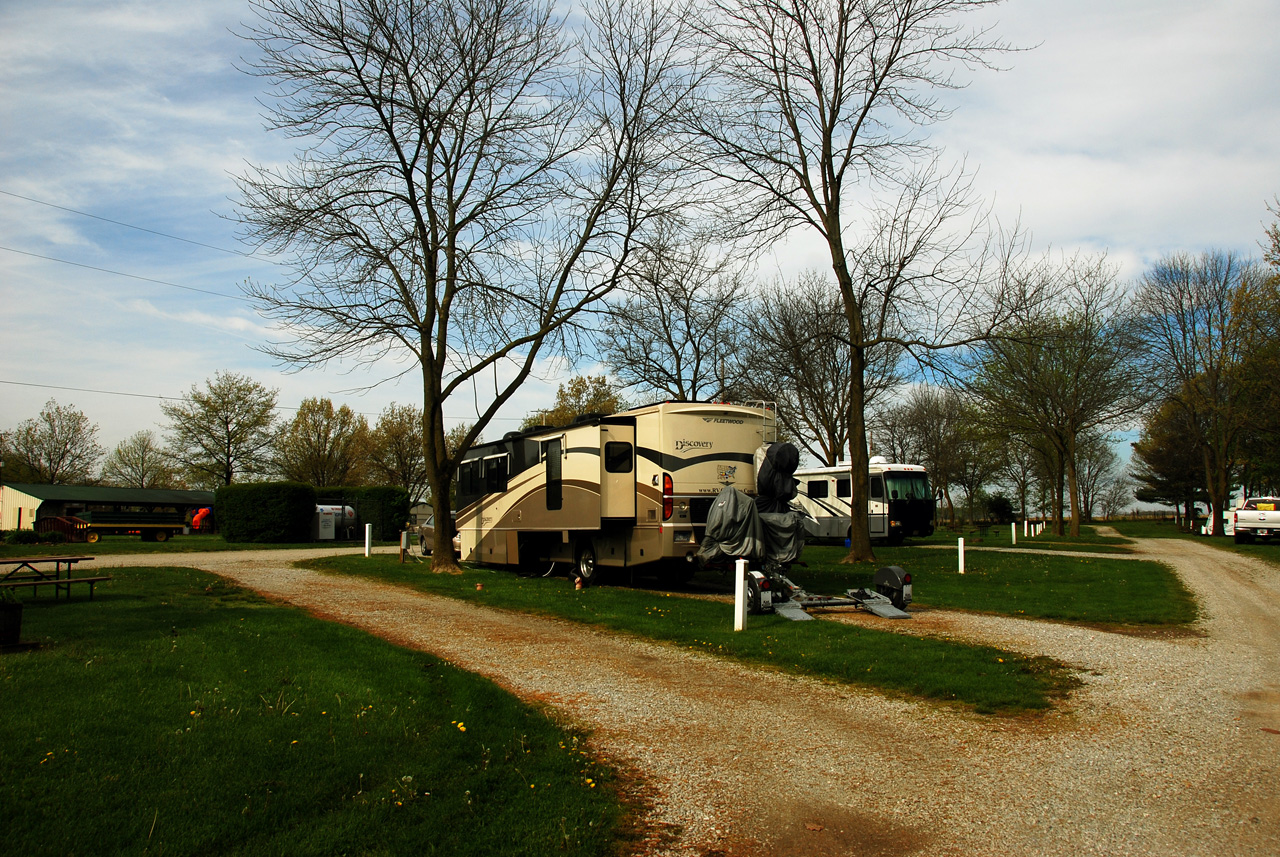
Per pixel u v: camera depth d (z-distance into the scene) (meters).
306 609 12.92
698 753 5.86
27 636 9.15
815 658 8.77
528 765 5.39
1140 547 28.48
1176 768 5.46
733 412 15.21
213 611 11.81
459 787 4.91
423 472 54.62
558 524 16.45
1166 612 12.20
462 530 22.03
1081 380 34.28
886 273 20.09
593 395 44.09
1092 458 61.75
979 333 19.17
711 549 12.95
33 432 64.19
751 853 4.23
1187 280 39.03
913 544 31.28
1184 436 49.75
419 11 16.94
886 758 5.75
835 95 19.69
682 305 21.27
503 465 19.38
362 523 40.50
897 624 11.20
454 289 18.50
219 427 53.34
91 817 4.21
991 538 34.91
